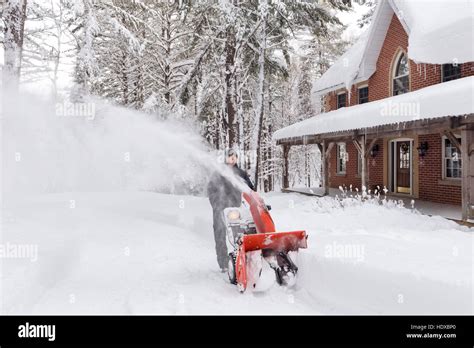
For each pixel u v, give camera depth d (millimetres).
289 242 5336
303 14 16406
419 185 14734
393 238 7070
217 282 5551
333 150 21938
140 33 25562
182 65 25406
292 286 5406
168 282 5438
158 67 27797
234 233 5711
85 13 16500
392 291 4602
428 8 13180
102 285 5270
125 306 4531
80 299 4727
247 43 17328
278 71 19703
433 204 13117
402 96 12320
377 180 17734
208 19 18891
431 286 4320
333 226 8383
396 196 15711
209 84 20562
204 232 9133
